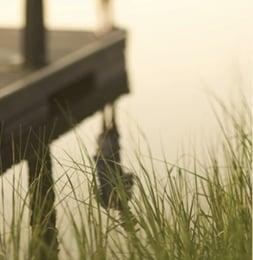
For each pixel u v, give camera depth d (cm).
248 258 416
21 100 988
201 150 733
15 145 833
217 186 494
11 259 462
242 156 515
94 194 492
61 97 1084
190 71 1191
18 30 1255
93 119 1012
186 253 441
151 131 900
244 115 618
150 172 647
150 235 449
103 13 1280
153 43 1358
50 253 463
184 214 473
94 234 456
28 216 517
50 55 1125
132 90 1144
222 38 1336
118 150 721
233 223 449
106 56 1212
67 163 657
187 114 970
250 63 1020
